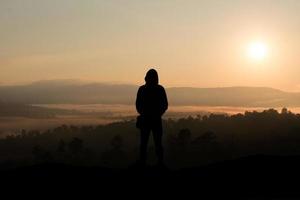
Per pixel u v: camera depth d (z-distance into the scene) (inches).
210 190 482.9
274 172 542.9
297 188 493.7
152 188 484.1
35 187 496.4
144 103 525.0
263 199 451.5
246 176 530.9
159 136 528.1
